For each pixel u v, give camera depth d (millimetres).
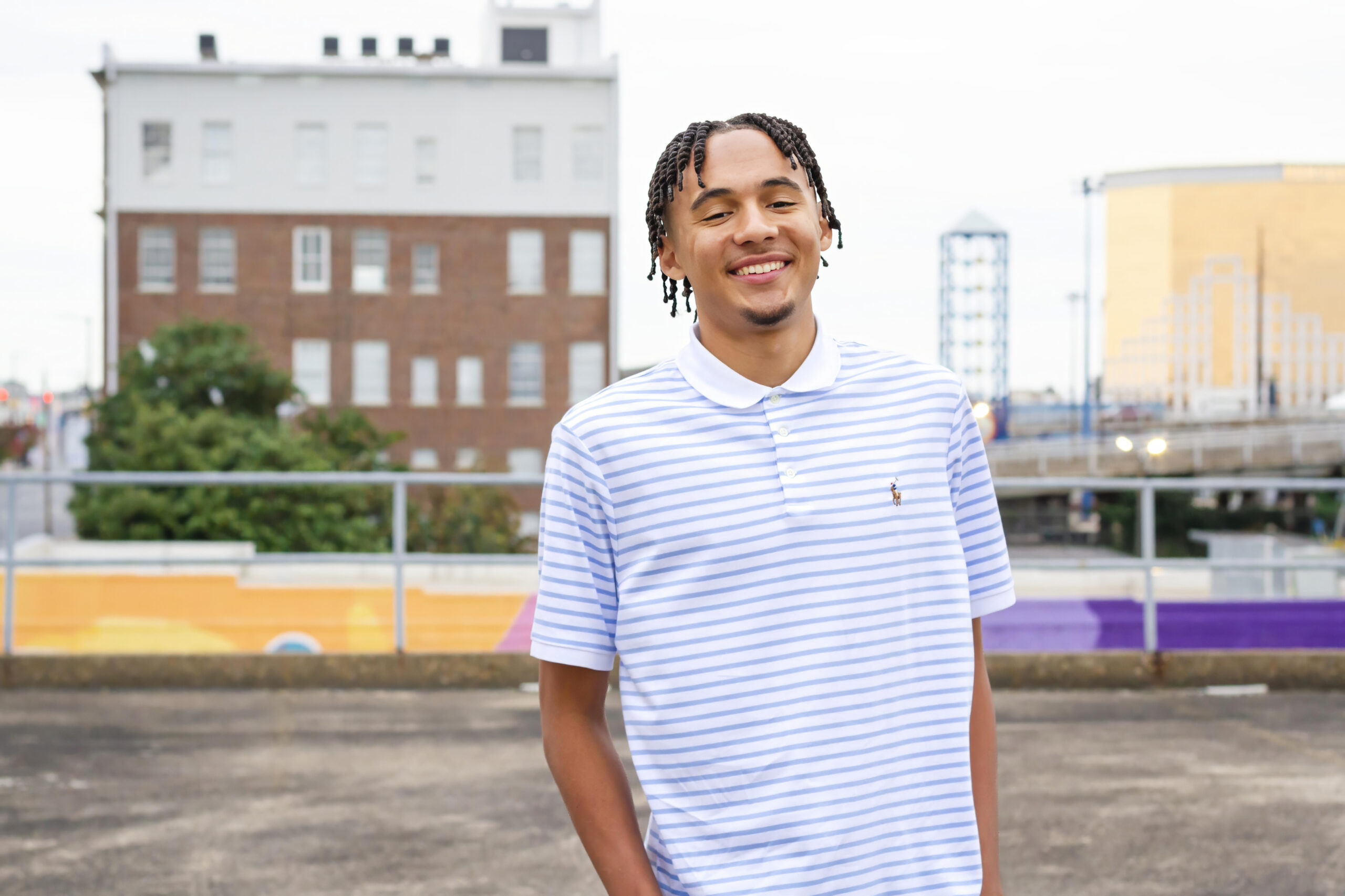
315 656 6746
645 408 1534
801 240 1553
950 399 1620
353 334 38000
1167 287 94312
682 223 1588
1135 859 3979
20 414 80750
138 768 5074
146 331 37469
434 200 38094
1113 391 75750
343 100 37875
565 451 1549
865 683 1476
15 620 7012
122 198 37312
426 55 40938
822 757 1450
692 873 1462
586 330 38344
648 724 1488
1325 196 91688
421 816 4434
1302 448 42250
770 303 1524
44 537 16641
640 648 1494
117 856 4000
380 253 38188
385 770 5047
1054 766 5117
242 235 37688
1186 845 4109
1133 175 95438
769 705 1456
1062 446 42312
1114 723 5918
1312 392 91938
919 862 1494
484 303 38188
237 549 16344
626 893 1515
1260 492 44156
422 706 6281
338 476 6734
